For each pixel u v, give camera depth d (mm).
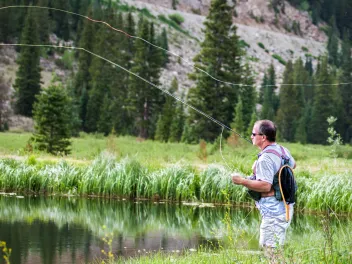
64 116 43094
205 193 18297
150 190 18781
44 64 113188
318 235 10844
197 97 68500
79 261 9812
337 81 107438
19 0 118750
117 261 9727
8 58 106500
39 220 13953
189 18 178750
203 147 36750
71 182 19391
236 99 74375
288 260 6723
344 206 16625
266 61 170500
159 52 85188
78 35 125438
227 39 70688
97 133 80188
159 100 84812
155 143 56031
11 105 87625
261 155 6660
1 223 13367
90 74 103750
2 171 19781
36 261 9734
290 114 102312
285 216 6594
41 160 25234
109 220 14344
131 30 102625
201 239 11883
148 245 11250
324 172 21062
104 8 149500
